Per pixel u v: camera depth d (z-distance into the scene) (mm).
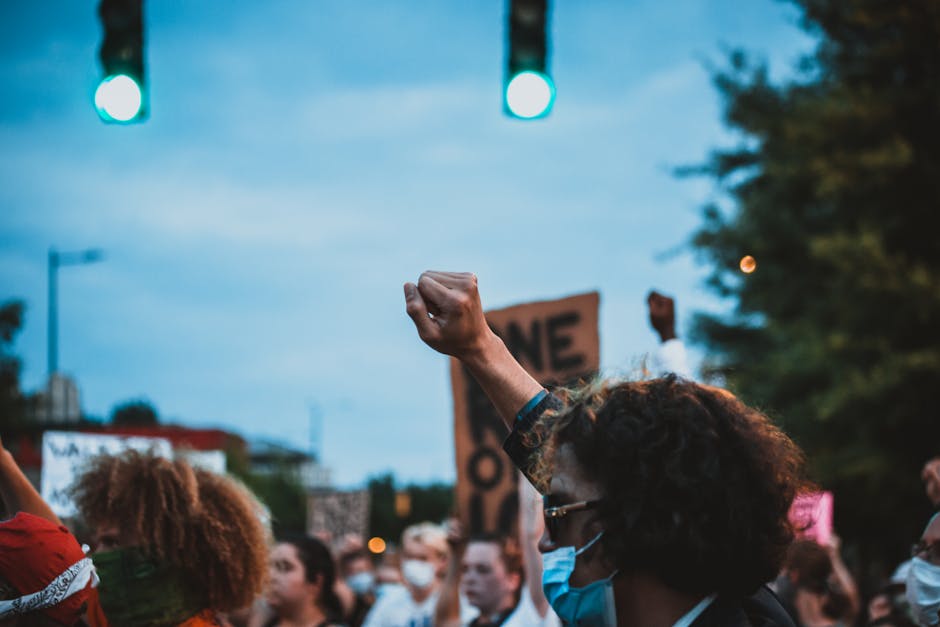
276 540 4945
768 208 18984
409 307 1865
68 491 2879
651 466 1581
